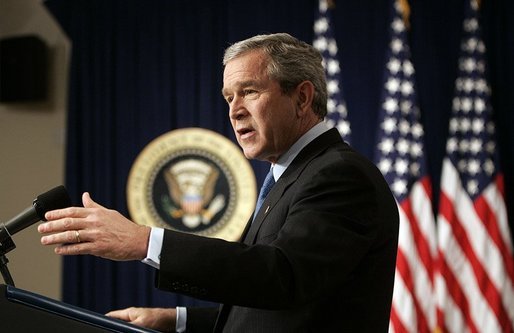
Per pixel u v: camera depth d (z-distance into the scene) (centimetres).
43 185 980
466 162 877
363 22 907
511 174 884
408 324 819
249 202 893
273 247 257
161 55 941
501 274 840
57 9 966
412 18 910
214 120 920
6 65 984
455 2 906
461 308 839
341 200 276
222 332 308
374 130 888
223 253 250
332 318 287
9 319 212
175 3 948
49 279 952
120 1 957
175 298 902
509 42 898
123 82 942
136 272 913
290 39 336
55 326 217
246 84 324
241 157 902
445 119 889
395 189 857
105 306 905
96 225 238
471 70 888
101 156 930
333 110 887
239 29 923
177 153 916
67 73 992
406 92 884
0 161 997
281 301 251
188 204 902
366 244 274
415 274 838
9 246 283
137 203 909
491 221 855
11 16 1023
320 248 260
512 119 888
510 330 833
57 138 984
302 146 330
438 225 863
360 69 900
